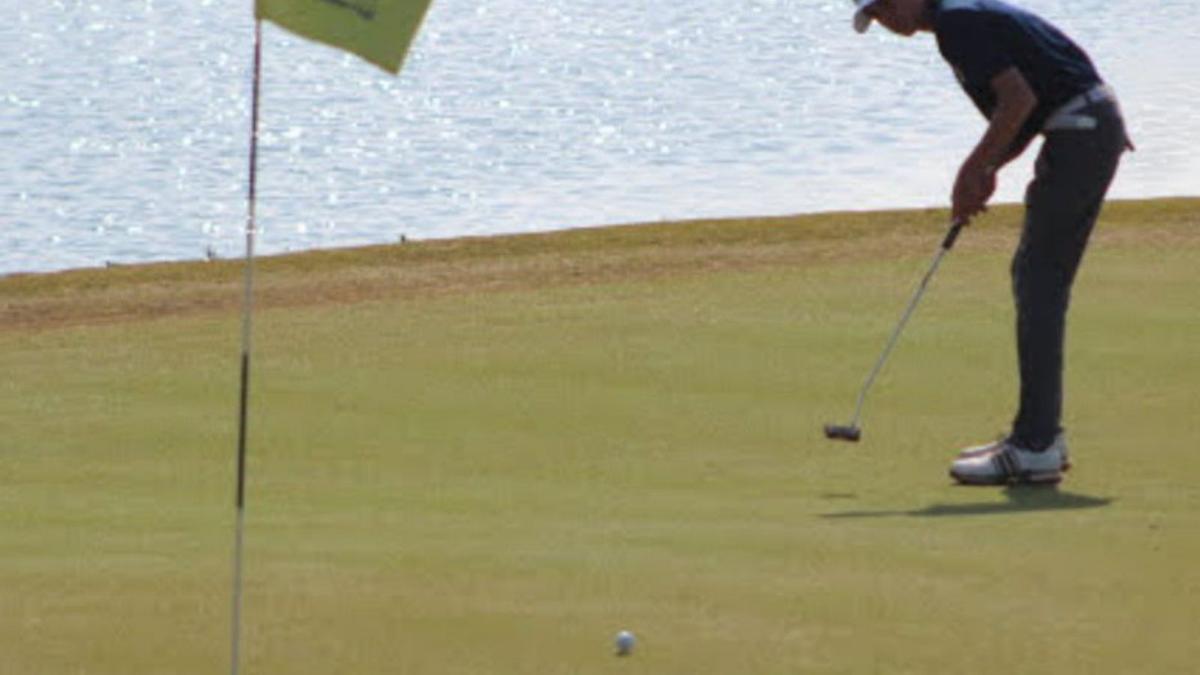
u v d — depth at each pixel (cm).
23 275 4066
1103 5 14188
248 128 8912
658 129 8719
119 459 2603
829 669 1720
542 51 12256
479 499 2364
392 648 1788
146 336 3381
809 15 14288
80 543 2180
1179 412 2780
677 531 2183
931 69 10888
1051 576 1983
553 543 2134
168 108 9644
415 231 6294
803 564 2033
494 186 7188
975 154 2444
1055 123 2452
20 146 8356
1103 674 1705
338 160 7912
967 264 3841
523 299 3609
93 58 11994
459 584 1975
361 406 2858
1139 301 3456
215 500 2384
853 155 7800
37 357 3238
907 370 3036
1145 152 7319
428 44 12544
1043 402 2423
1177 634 1803
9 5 15138
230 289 3853
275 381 3023
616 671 1722
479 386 2964
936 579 1975
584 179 7294
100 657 1772
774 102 9644
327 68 11238
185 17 14275
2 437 2719
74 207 6794
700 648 1773
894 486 2414
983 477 2414
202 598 1942
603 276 3825
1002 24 2428
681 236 4244
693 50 12331
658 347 3191
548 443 2645
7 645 1805
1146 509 2278
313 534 2202
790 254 3997
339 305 3612
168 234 6306
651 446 2625
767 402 2858
